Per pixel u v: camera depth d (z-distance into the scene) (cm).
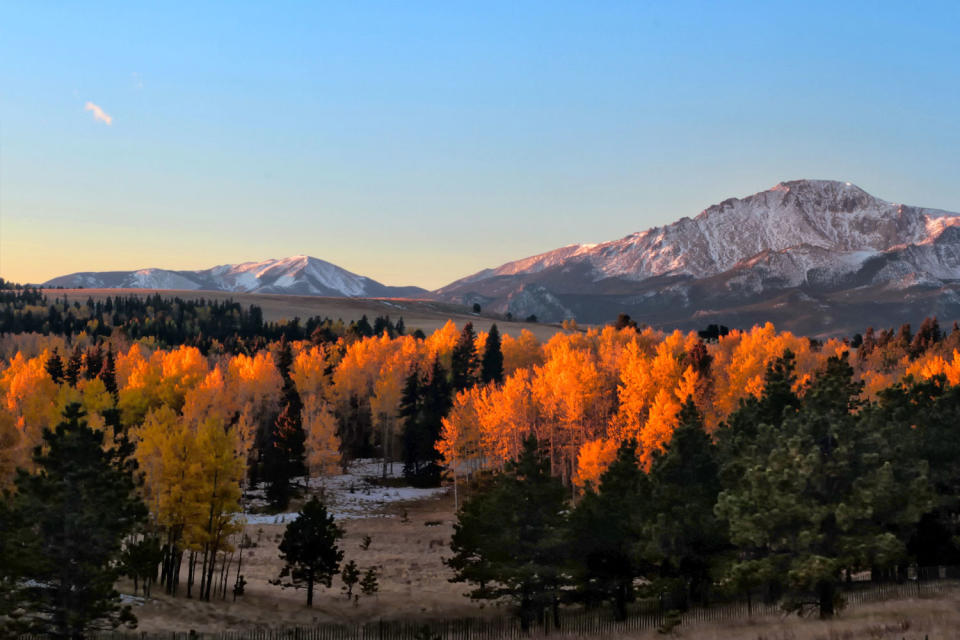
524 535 4384
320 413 11412
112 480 4128
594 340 15975
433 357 14700
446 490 10931
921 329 17688
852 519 3438
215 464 5553
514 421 9950
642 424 9250
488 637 4097
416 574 6588
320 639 4169
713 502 4241
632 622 4056
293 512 9794
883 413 4166
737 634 3278
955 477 4144
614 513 4391
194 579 6200
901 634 2817
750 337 13862
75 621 3594
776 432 4219
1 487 7138
